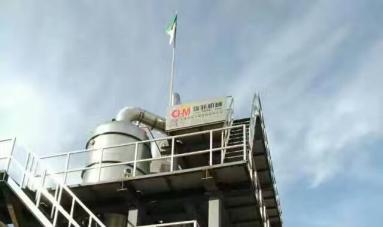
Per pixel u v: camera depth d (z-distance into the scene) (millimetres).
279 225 29859
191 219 21984
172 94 28094
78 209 22203
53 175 19266
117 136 24312
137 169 23438
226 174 20594
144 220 22016
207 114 24328
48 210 21109
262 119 26016
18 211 18172
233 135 24000
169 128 24547
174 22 33312
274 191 27344
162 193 21781
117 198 22047
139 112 26672
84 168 22234
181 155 21484
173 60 29844
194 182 21062
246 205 22219
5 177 18234
